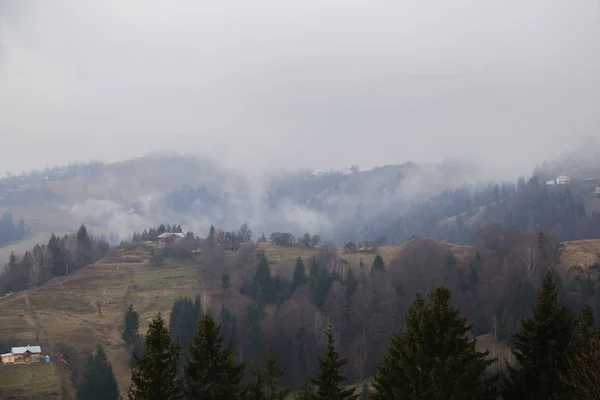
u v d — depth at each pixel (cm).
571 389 3444
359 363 12025
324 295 14412
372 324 13275
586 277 14738
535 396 3831
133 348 11438
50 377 10300
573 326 3950
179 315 12156
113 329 13462
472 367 3388
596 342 3403
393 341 3903
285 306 13112
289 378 11450
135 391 3594
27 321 13538
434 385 3238
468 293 15088
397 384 3644
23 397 9350
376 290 14400
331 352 4156
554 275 14200
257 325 12175
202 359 3788
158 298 15762
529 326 3988
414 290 15350
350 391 4122
